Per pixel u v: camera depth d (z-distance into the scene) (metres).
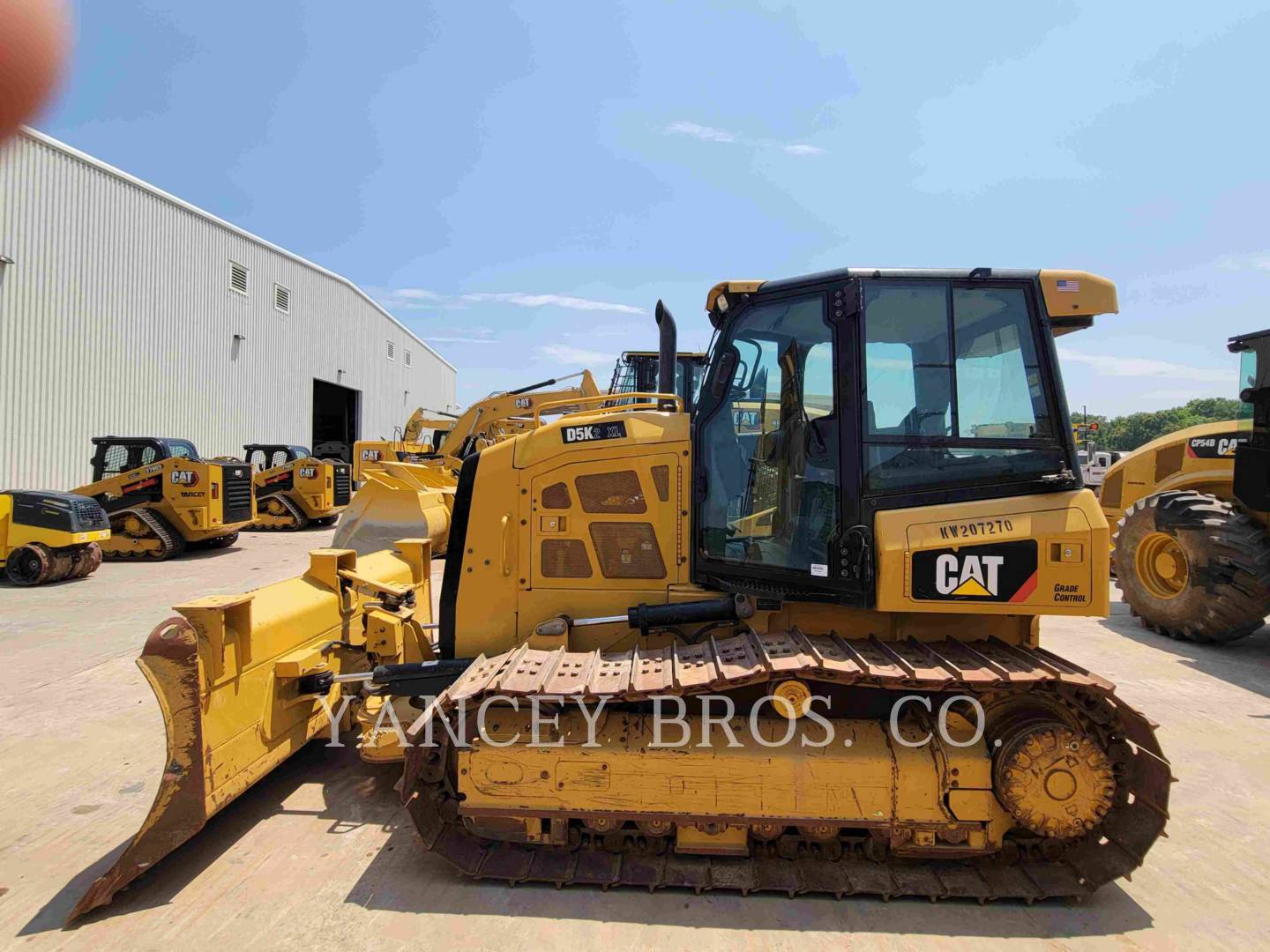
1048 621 7.77
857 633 3.16
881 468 2.93
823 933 2.59
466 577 3.51
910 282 2.99
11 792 3.68
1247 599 6.25
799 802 2.79
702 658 2.93
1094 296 2.97
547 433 3.49
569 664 3.03
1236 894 2.88
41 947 2.50
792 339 3.10
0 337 13.23
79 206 14.85
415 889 2.84
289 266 23.00
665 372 4.01
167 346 17.30
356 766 3.97
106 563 11.66
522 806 2.86
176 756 2.81
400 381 34.47
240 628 3.14
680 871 2.88
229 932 2.57
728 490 3.20
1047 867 2.90
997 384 2.95
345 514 9.83
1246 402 6.35
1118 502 8.85
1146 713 4.91
